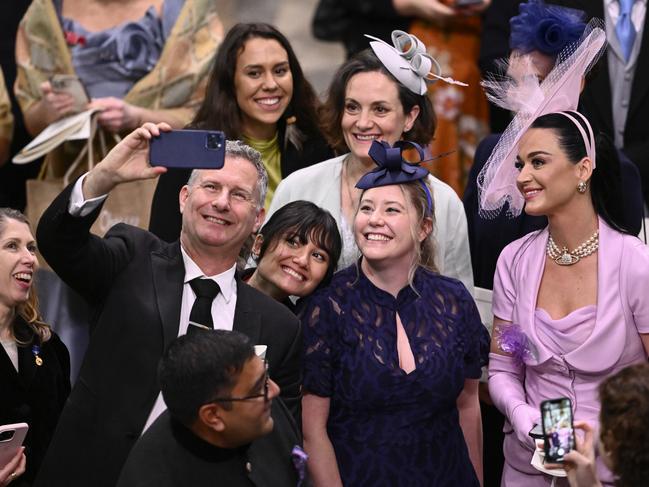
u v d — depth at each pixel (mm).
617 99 21906
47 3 21703
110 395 14117
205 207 14273
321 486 15156
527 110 15430
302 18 26359
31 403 16094
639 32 21797
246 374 12594
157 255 14680
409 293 15516
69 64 21656
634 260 15047
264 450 13320
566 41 16484
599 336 14961
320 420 15336
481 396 17875
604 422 12336
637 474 12086
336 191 17375
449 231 17266
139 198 19781
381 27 24703
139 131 13828
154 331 14219
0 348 15898
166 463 12656
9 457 14859
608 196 15383
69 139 20297
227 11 26688
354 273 15656
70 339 19188
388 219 15273
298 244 15906
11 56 23094
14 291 16125
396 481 15117
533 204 15242
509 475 15727
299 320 14852
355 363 15172
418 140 17750
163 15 21891
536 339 15289
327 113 17781
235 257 14680
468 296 15797
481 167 18328
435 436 15305
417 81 17266
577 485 13180
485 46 23172
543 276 15578
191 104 21891
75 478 14023
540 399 15398
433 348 15289
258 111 19062
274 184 19375
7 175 23047
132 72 21688
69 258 14039
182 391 12523
